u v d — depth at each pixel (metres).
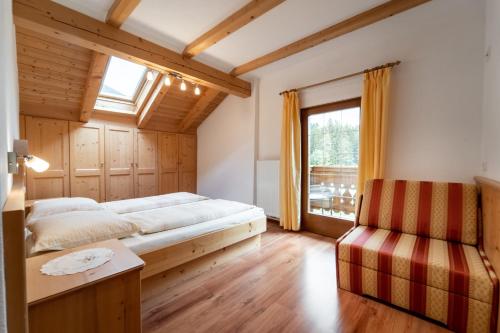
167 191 4.77
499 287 1.28
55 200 2.41
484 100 2.06
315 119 3.39
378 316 1.58
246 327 1.48
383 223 2.15
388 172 2.64
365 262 1.76
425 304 1.52
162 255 1.79
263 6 2.09
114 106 3.98
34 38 2.48
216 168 4.80
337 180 3.18
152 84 3.72
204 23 2.45
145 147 4.43
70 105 3.48
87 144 3.74
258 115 4.06
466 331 1.38
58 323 0.87
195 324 1.51
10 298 0.58
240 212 2.62
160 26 2.50
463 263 1.48
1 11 0.78
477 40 2.12
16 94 2.35
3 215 0.57
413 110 2.48
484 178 1.85
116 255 1.14
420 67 2.43
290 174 3.40
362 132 2.68
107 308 0.98
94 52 2.73
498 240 1.35
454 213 1.87
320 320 1.55
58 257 1.11
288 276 2.11
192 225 2.15
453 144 2.27
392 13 2.18
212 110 4.82
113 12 2.18
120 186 4.11
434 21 2.33
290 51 2.91
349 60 2.94
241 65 3.48
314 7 2.21
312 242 2.97
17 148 1.32
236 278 2.07
